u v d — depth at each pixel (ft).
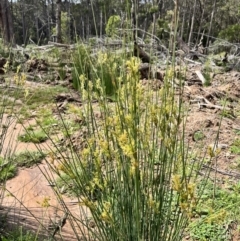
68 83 21.85
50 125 14.44
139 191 5.34
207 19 94.17
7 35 42.09
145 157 5.59
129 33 5.57
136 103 5.44
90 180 6.30
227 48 44.24
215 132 14.87
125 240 5.75
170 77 5.57
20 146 13.42
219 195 10.06
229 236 8.61
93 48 15.14
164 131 5.52
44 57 27.30
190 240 8.51
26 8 103.45
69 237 8.42
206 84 24.07
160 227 5.82
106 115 6.16
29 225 9.05
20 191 10.91
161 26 29.71
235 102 20.79
